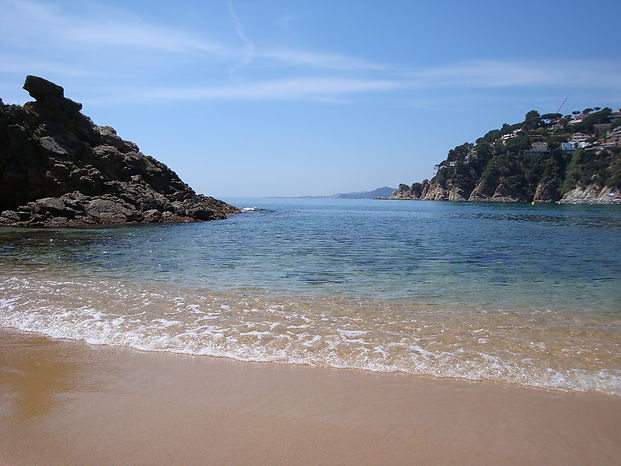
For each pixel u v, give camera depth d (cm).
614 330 848
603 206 12281
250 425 486
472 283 1328
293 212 7419
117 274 1417
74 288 1179
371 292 1180
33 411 516
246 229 3556
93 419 498
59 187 3841
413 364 666
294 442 453
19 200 3794
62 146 4094
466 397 562
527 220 5425
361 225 4272
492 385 600
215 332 806
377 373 634
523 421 504
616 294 1188
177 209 4525
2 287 1181
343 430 477
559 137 19225
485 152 19388
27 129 3903
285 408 526
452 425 492
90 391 570
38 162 3844
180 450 437
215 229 3506
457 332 820
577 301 1100
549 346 751
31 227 3325
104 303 1015
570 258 1925
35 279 1305
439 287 1262
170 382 599
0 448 439
